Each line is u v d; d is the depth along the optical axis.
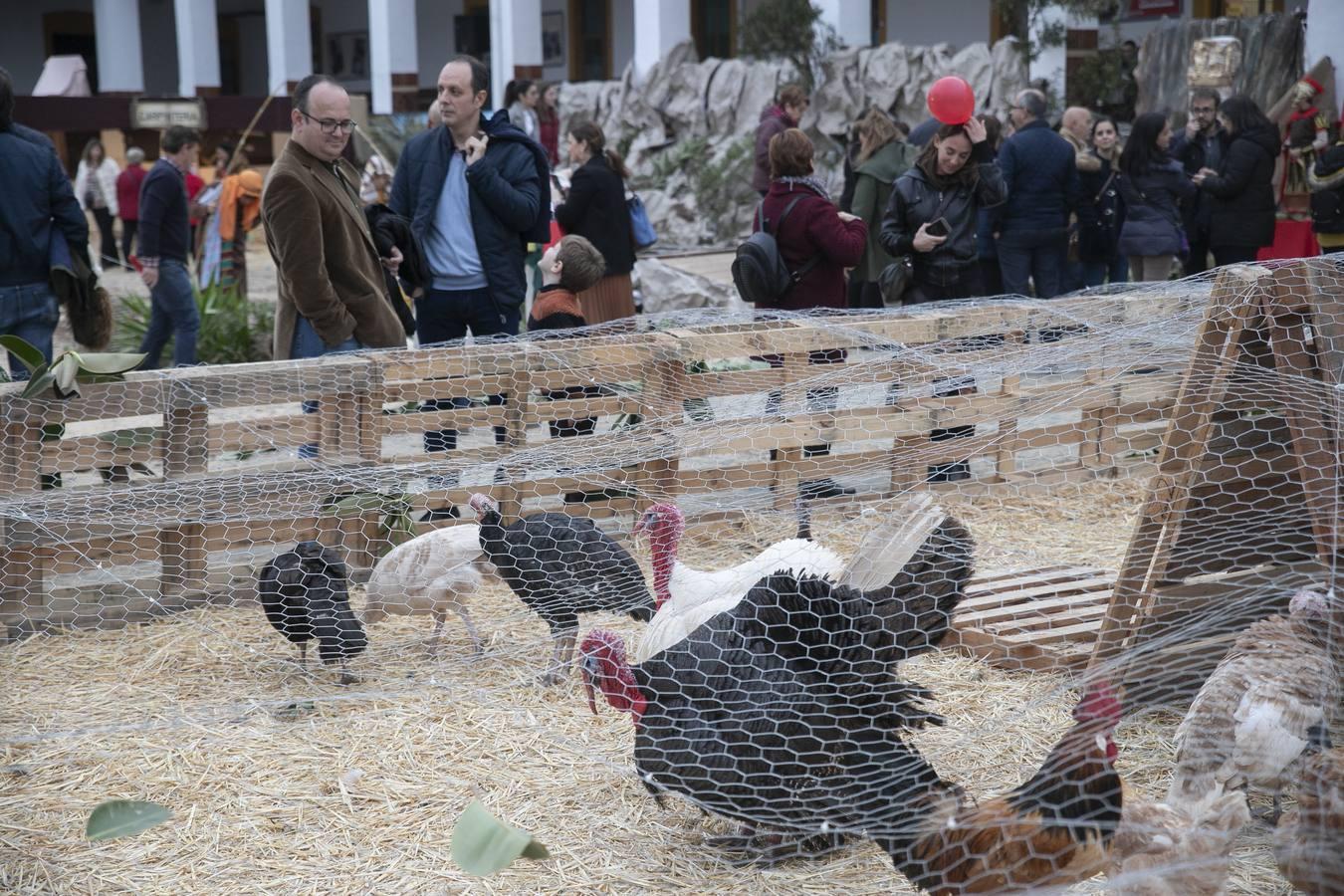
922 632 3.53
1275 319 3.62
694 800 3.23
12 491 4.75
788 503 5.76
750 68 16.98
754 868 3.27
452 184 6.04
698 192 16.83
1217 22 11.46
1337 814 2.78
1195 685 3.96
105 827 3.05
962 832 2.87
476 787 3.66
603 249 7.42
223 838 3.37
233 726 4.03
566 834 3.43
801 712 3.17
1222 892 2.91
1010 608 4.71
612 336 5.66
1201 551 4.00
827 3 16.52
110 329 6.57
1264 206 8.56
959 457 6.02
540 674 4.38
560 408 5.58
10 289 6.11
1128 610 4.02
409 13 21.39
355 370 5.15
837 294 6.34
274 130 19.50
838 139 16.06
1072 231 8.40
